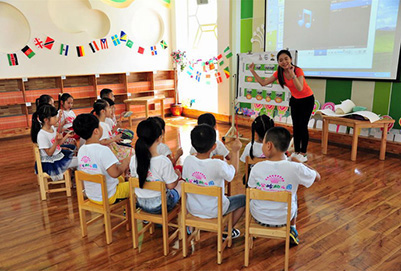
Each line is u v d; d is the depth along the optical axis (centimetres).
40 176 310
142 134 203
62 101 396
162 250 228
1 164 426
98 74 631
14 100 554
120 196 239
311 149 456
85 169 231
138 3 670
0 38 549
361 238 235
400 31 397
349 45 449
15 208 299
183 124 649
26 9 553
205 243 235
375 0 412
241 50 612
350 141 457
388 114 430
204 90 709
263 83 406
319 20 477
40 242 241
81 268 210
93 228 260
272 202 197
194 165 203
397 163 391
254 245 230
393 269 200
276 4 530
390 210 276
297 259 212
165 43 723
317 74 495
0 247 236
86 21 627
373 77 432
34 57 573
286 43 529
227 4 588
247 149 266
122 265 212
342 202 293
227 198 218
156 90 713
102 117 321
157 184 207
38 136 302
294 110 390
